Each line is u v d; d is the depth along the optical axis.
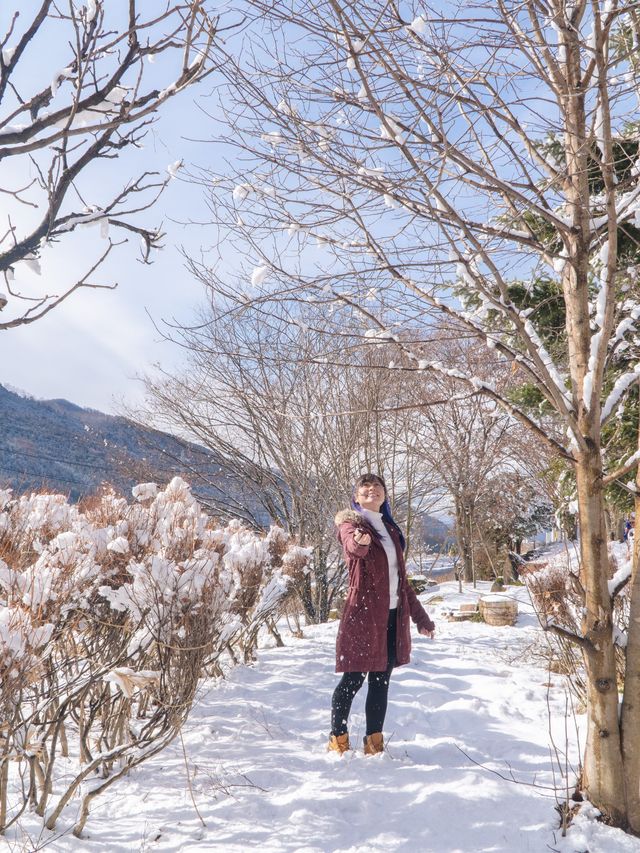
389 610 3.66
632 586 2.62
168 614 2.79
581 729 3.93
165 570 2.85
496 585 11.44
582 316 2.78
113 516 3.80
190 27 2.10
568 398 2.73
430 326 2.93
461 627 8.35
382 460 12.70
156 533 3.58
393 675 5.53
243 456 13.16
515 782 2.87
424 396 10.69
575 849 2.37
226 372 11.54
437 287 2.97
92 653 3.31
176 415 14.16
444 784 2.99
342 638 3.55
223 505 13.95
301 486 11.67
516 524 17.81
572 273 2.84
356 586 3.57
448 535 18.55
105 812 2.83
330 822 2.70
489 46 2.39
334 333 2.92
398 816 2.72
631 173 2.82
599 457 2.66
